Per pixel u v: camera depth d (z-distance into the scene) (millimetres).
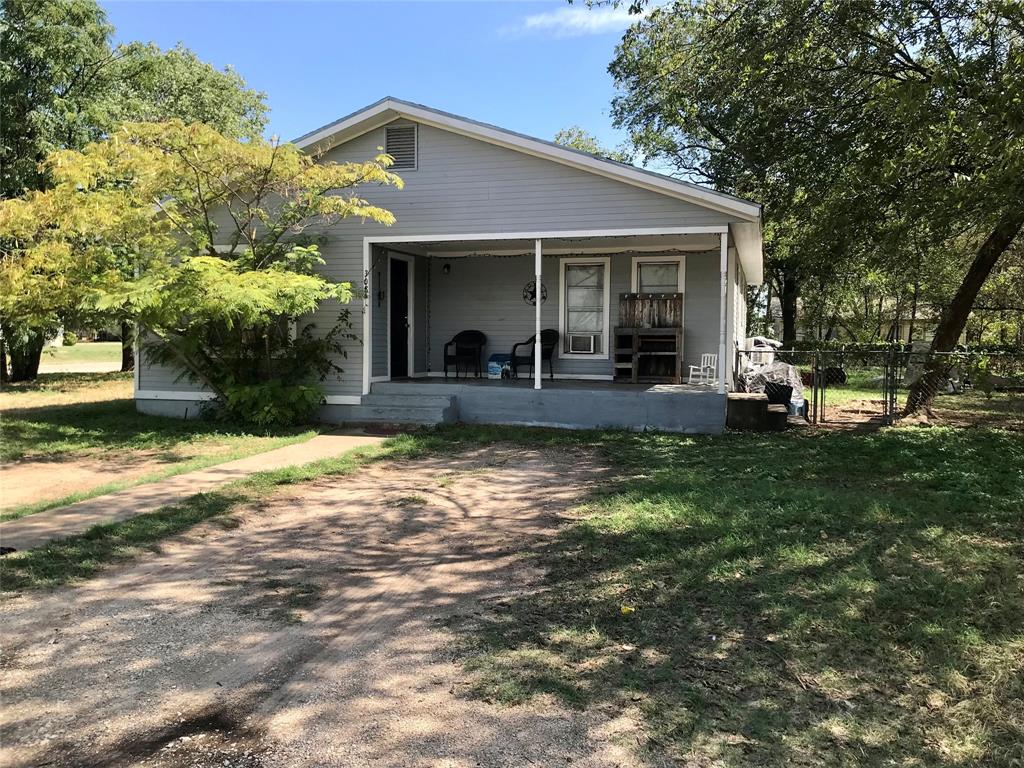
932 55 9445
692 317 12789
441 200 11227
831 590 3965
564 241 12148
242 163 9961
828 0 8977
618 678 3092
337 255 11680
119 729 2746
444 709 2875
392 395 11633
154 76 19344
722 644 3400
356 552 5023
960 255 15117
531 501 6430
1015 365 12242
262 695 3012
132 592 4230
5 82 15508
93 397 15469
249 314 9508
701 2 11156
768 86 10445
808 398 15773
